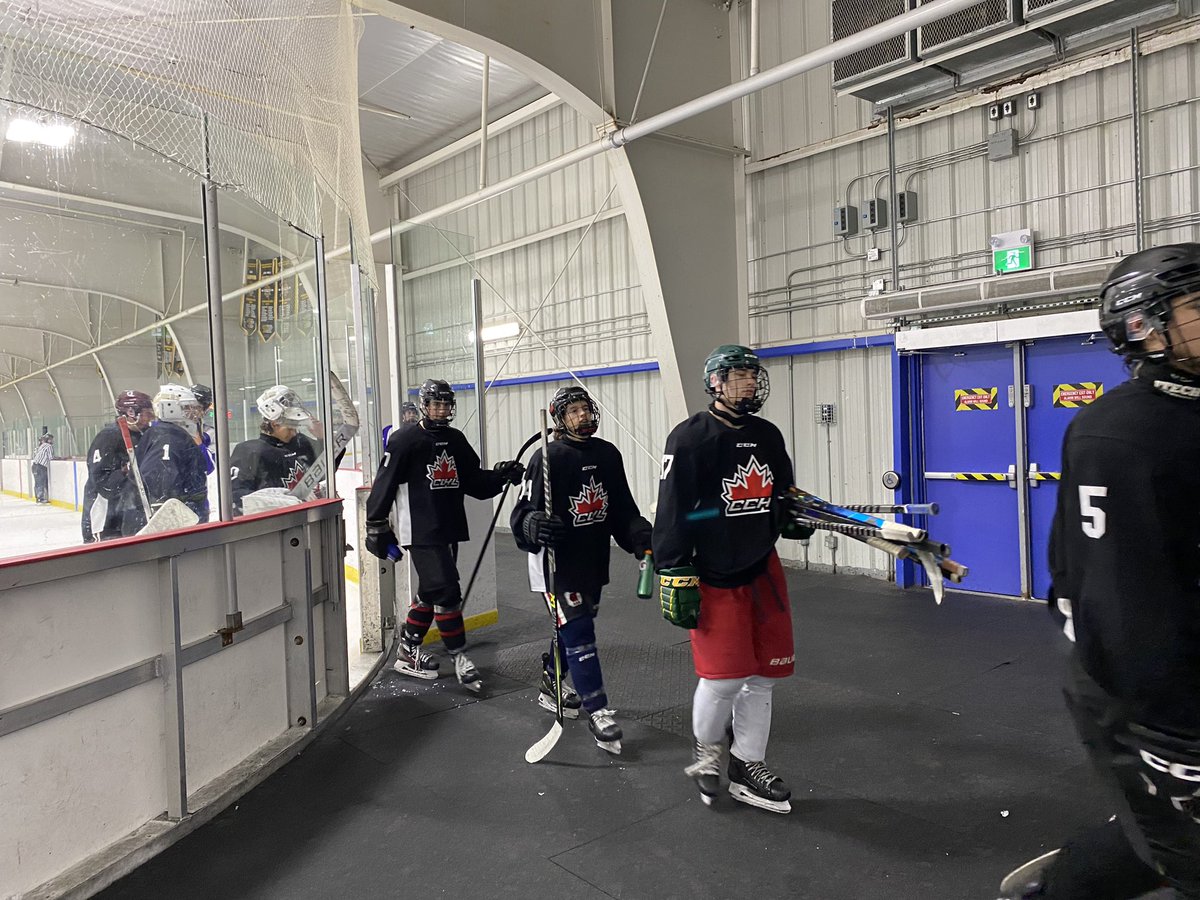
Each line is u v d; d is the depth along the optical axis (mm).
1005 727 3471
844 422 7113
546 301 10117
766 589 2672
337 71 4762
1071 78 5590
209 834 2676
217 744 2984
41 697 2248
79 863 2367
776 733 3475
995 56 5566
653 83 6961
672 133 7113
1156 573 1212
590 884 2316
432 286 6234
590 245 9508
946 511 6461
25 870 2209
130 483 3447
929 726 3508
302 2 4203
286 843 2607
